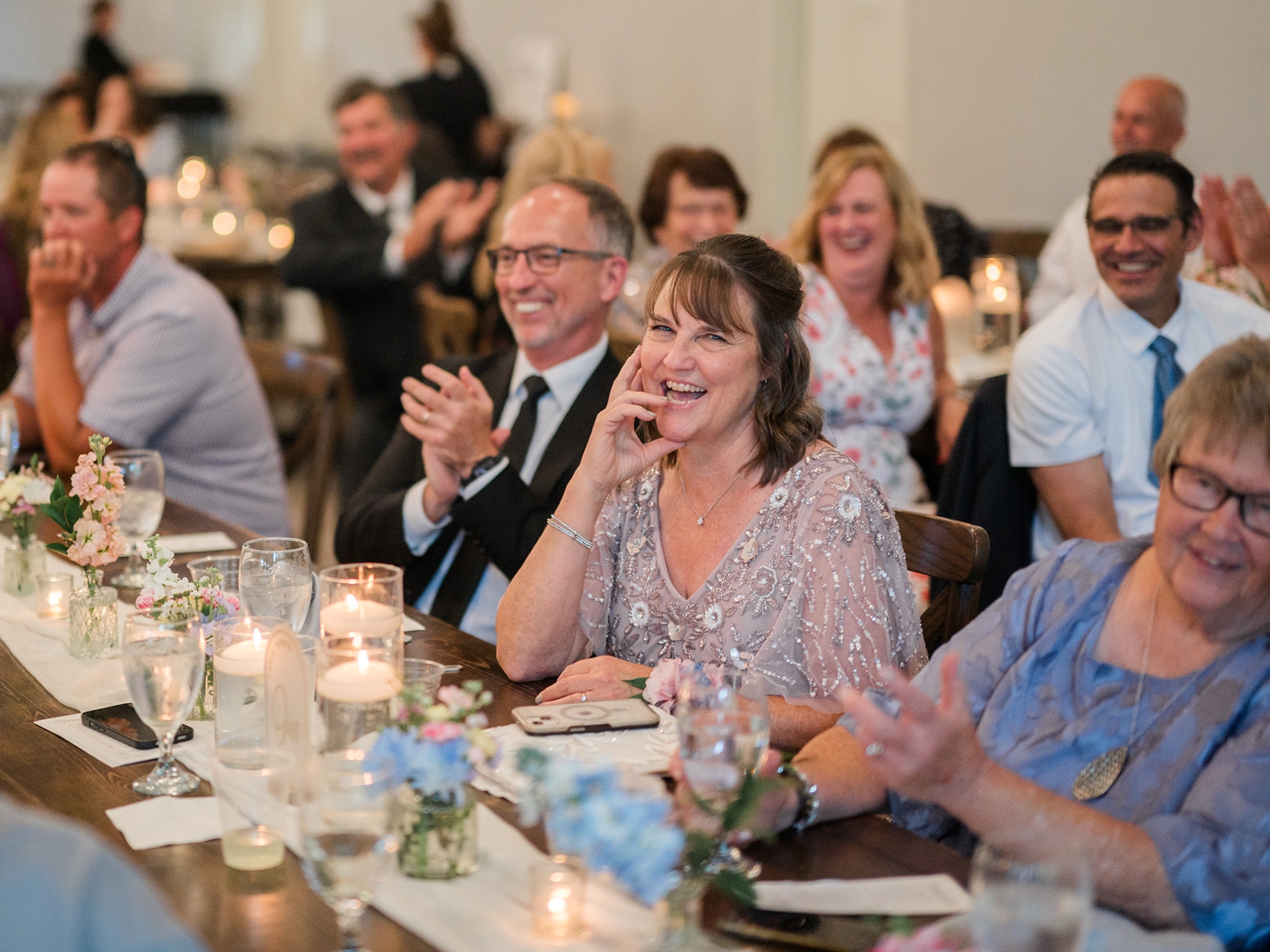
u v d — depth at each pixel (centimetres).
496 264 379
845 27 927
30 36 1630
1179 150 723
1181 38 710
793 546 268
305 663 194
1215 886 179
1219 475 188
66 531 273
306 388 487
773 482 275
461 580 363
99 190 445
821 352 500
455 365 401
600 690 252
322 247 721
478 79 1060
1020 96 803
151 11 1600
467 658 282
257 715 214
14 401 487
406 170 767
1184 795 196
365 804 156
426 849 179
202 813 201
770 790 175
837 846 197
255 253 966
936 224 667
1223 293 421
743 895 165
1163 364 405
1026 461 409
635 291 568
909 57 870
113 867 118
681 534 285
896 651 266
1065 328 407
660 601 283
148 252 470
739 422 276
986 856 142
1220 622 198
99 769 219
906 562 283
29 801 207
